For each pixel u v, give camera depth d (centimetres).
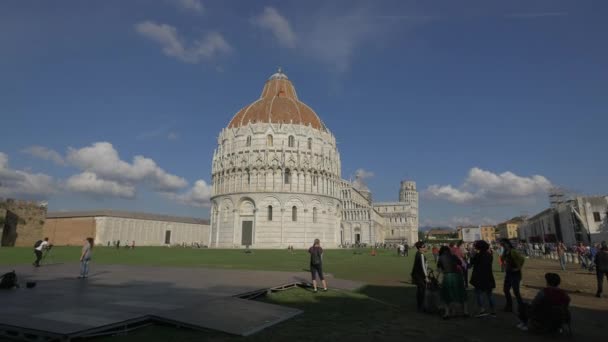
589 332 1221
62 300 1458
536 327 1177
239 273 2628
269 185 8838
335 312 1455
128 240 12044
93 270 2811
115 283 2011
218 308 1356
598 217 7850
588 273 3278
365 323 1281
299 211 8806
